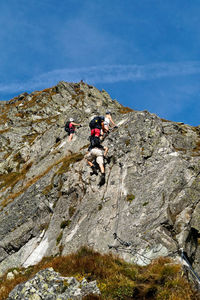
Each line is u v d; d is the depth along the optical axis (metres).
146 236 10.65
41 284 8.79
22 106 60.72
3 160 39.34
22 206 18.55
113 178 14.63
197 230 10.71
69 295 8.44
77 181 16.00
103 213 13.19
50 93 63.19
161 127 16.38
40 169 24.83
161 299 7.96
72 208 15.23
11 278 13.82
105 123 14.18
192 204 11.25
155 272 9.10
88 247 11.82
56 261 10.87
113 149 15.79
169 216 10.93
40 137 32.81
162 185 12.41
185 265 9.31
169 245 10.04
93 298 8.21
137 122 16.73
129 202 12.88
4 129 51.66
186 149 16.61
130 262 10.24
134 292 8.52
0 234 17.91
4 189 27.30
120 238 11.40
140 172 14.16
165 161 13.84
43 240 15.38
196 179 11.79
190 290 8.12
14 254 16.12
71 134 23.33
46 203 16.75
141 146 15.21
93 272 9.74
